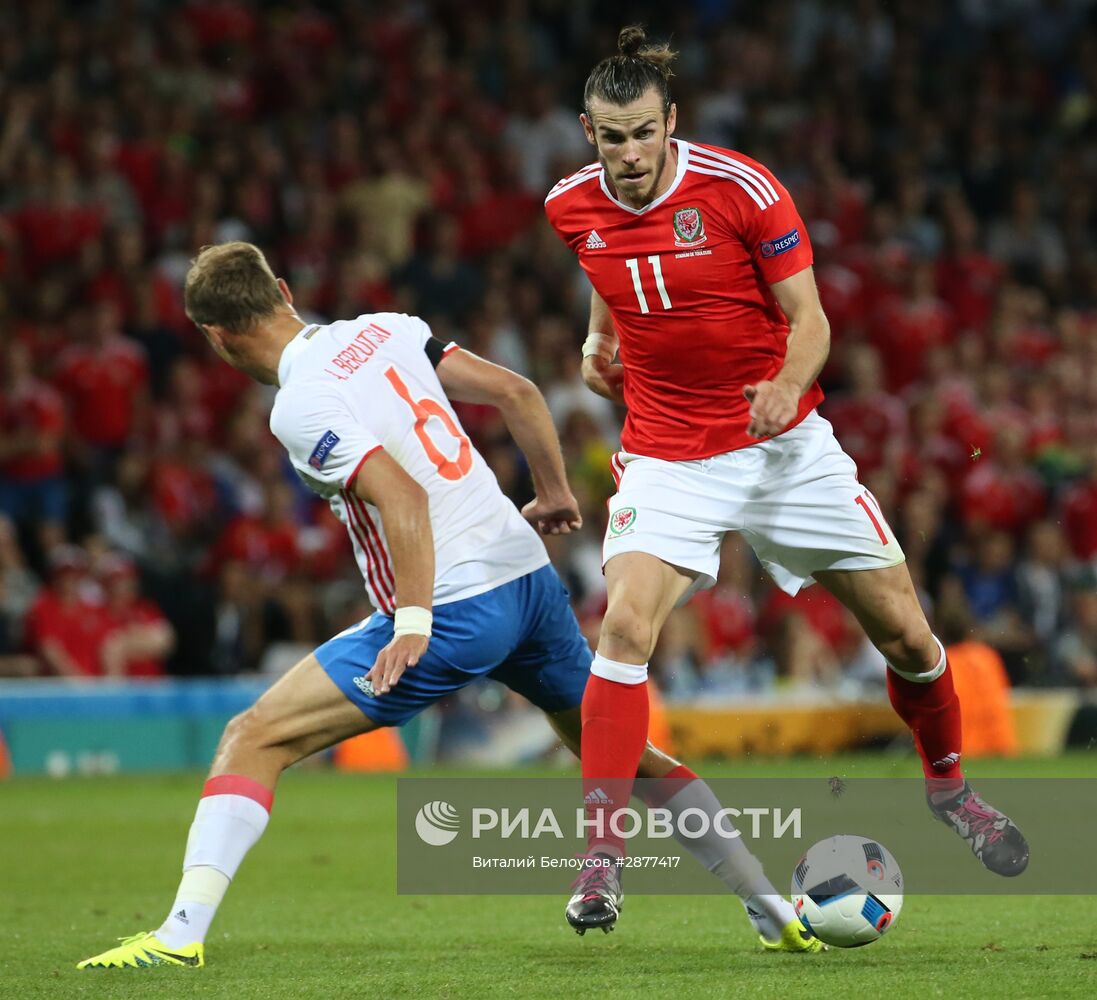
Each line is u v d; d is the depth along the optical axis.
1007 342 63.09
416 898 21.75
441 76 66.56
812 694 48.22
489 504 16.42
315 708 15.95
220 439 52.66
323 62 65.31
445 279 59.12
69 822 32.00
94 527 48.03
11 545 45.69
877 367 59.09
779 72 71.75
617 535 17.31
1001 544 52.00
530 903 21.23
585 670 17.23
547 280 61.50
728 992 13.73
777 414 15.65
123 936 18.30
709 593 48.66
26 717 43.12
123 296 53.62
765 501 17.55
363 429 15.71
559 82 70.94
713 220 16.97
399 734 47.00
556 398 55.81
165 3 64.06
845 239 65.44
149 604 46.72
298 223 59.53
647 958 16.17
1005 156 73.06
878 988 13.80
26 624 44.72
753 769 41.91
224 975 15.19
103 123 58.03
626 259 17.30
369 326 16.53
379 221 60.41
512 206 62.97
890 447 55.19
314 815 33.06
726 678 48.00
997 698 48.38
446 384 16.88
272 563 48.28
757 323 17.38
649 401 17.83
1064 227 71.81
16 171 55.75
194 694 45.25
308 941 17.86
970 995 13.38
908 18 76.06
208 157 58.97
